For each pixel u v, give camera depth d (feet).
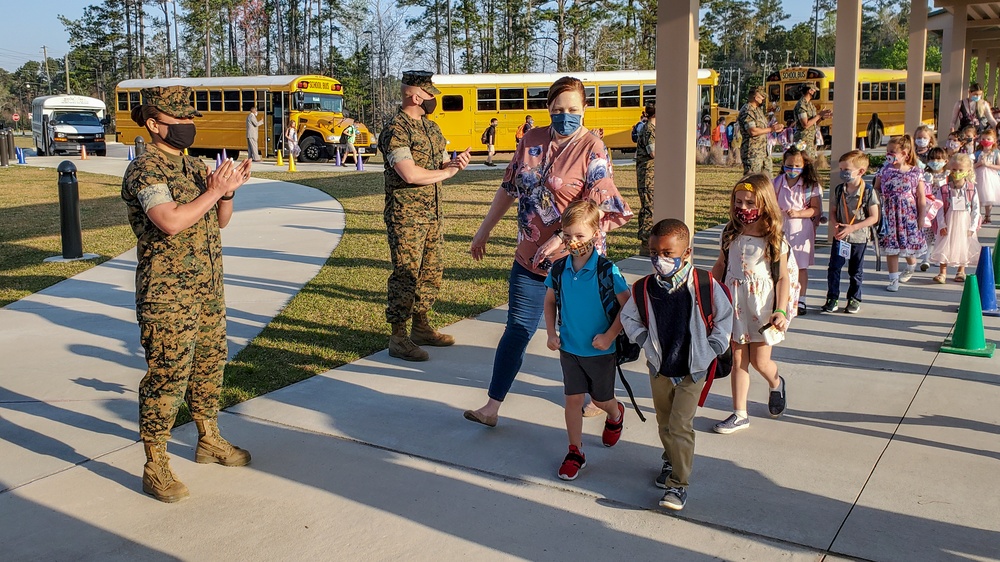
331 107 105.60
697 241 35.83
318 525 11.51
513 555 10.61
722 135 93.61
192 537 11.21
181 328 12.06
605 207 13.47
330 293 26.50
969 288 18.94
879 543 10.66
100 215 47.70
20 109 359.87
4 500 12.32
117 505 12.16
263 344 20.57
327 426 15.20
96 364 19.15
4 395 16.99
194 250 12.21
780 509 11.66
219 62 242.17
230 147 107.45
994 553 10.36
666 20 18.08
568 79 13.66
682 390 11.71
